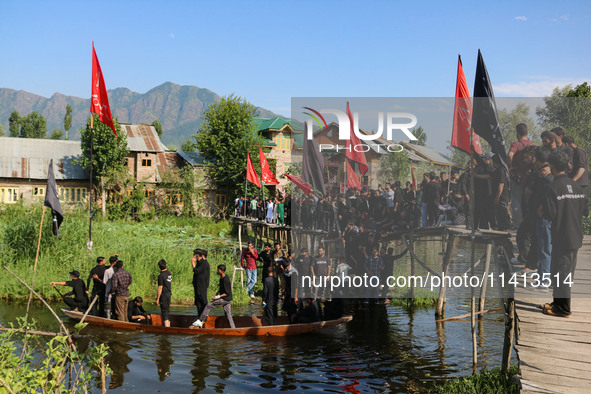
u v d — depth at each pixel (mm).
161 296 12211
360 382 8688
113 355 9891
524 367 5867
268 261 13445
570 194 7207
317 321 12219
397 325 12625
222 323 12859
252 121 43000
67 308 13500
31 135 90312
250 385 8461
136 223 34750
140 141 42000
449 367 9500
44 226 17125
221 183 42719
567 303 7410
